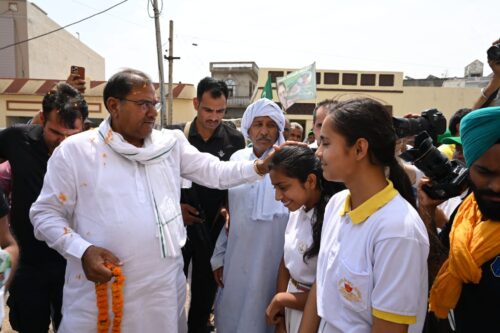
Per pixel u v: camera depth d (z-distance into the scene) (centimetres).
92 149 183
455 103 2473
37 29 2212
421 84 3039
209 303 300
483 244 125
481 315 128
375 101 133
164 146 198
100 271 166
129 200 183
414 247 119
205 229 291
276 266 233
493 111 119
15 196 257
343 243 135
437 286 142
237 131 338
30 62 2142
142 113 187
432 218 165
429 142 160
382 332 119
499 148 120
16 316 262
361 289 125
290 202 189
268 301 232
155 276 187
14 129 264
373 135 127
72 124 255
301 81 1056
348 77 2459
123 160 188
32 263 258
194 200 287
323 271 145
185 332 228
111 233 178
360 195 133
